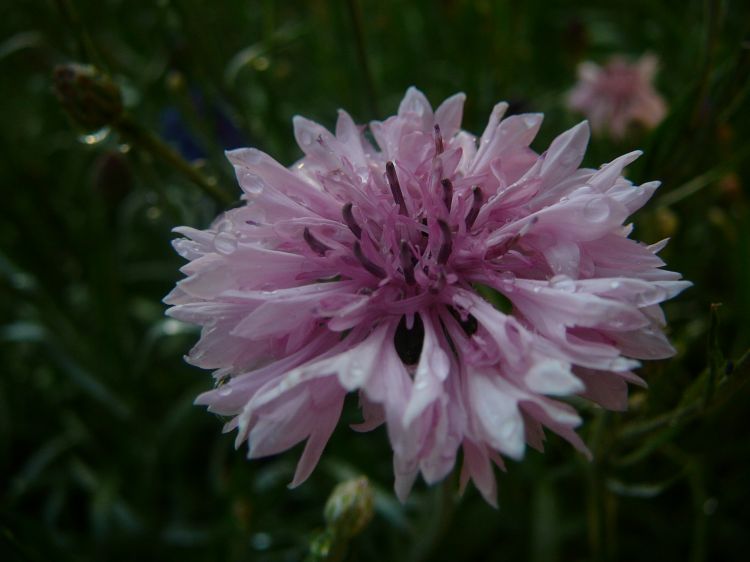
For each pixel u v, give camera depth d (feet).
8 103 1.10
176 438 0.79
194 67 0.69
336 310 0.38
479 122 0.83
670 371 0.54
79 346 0.82
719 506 0.70
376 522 0.73
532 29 0.99
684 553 0.71
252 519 0.66
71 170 1.01
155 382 0.86
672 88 0.93
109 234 0.79
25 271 0.88
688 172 0.64
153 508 0.77
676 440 0.68
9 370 0.91
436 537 0.56
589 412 0.57
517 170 0.44
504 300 0.59
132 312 0.89
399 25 0.98
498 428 0.34
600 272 0.39
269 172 0.43
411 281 0.40
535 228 0.39
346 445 0.75
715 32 0.57
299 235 0.41
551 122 0.95
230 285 0.39
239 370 0.40
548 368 0.34
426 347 0.37
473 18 0.83
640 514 0.71
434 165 0.41
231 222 0.42
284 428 0.35
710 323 0.42
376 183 0.43
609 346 0.35
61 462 0.84
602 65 1.07
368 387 0.34
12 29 1.10
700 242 0.80
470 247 0.40
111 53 0.87
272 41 0.73
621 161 0.39
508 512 0.72
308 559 0.53
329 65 0.95
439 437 0.34
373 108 0.66
